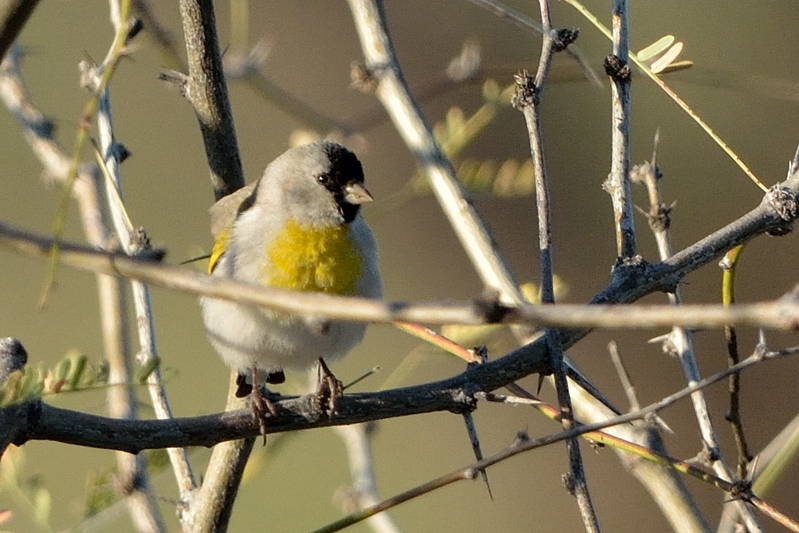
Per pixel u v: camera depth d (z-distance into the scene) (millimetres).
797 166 7578
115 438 6375
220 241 8766
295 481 16844
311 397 6969
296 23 22266
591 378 19953
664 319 3738
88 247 4410
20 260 18328
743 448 7484
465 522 18297
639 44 21391
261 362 8711
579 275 20922
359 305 4039
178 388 17469
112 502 8148
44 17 19172
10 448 7797
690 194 20500
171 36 9656
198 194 19641
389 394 6910
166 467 8711
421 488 6512
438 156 8852
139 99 19953
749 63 21109
